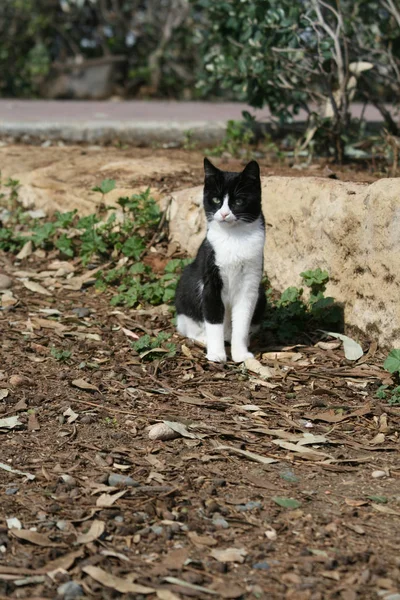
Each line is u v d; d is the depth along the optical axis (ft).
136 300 31.53
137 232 36.24
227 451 20.48
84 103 72.79
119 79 91.35
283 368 26.20
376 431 21.99
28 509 17.57
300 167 41.14
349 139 44.47
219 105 71.00
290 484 18.95
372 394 24.22
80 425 21.79
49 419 22.16
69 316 30.25
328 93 41.81
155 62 92.89
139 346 26.94
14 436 21.06
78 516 17.30
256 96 44.78
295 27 40.50
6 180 41.42
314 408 23.32
